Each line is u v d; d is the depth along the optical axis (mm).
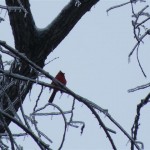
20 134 10367
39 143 8836
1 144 10062
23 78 9031
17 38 13062
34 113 9945
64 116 9578
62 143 9398
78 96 9133
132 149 9094
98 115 9078
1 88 10211
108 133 9094
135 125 9352
